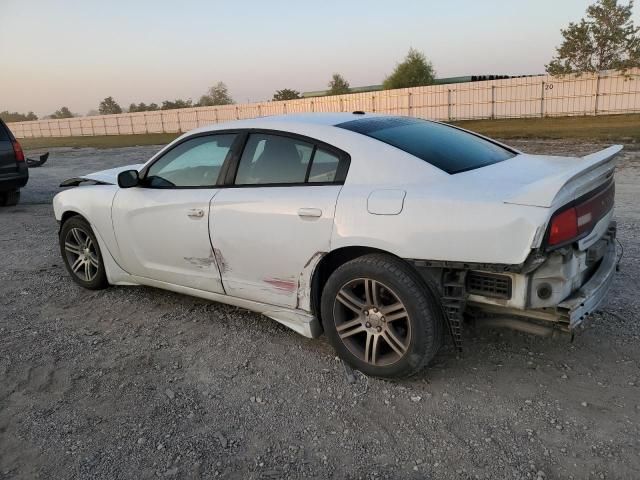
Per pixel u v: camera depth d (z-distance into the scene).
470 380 3.29
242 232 3.71
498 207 2.80
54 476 2.67
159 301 4.82
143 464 2.72
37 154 28.73
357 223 3.17
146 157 21.92
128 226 4.49
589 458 2.56
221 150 3.98
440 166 3.26
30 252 6.73
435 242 2.92
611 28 27.14
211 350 3.87
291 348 3.84
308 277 3.49
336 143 3.46
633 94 26.78
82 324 4.43
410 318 3.10
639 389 3.07
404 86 52.38
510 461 2.58
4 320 4.57
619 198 8.28
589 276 3.14
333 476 2.57
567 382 3.19
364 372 3.40
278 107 44.78
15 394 3.42
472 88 32.44
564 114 29.44
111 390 3.41
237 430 2.96
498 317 3.15
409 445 2.75
